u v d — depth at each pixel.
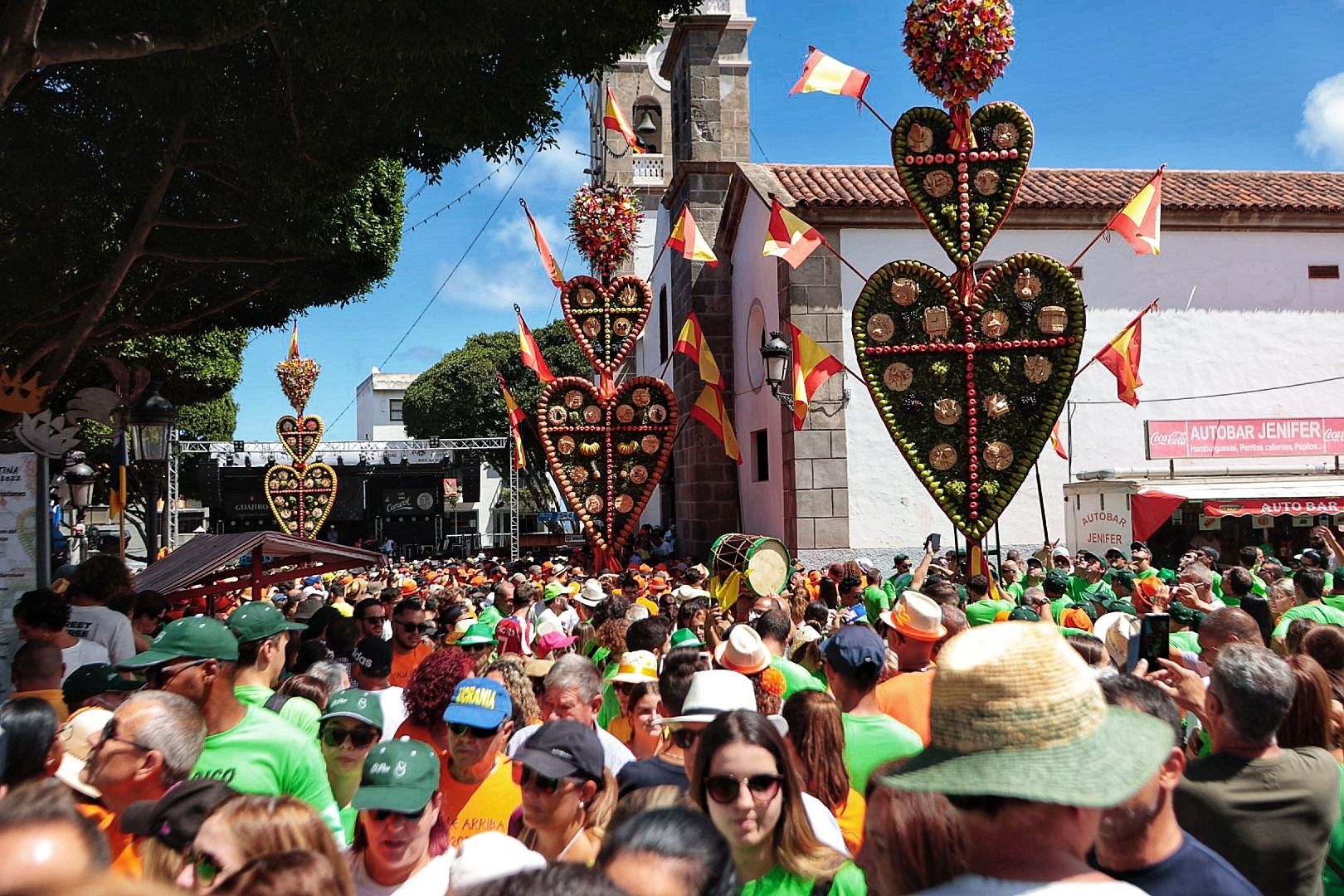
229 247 13.47
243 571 10.72
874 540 20.06
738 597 11.46
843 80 13.68
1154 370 21.12
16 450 8.17
